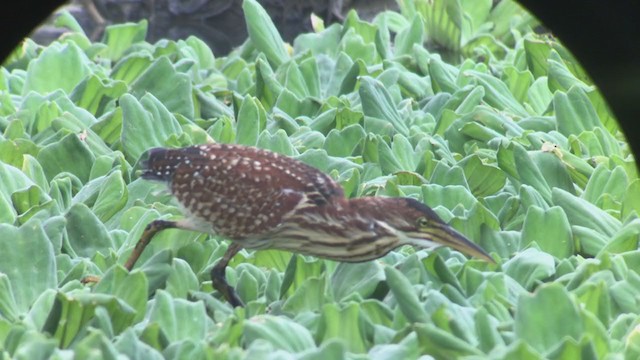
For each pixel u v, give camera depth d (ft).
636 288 33.12
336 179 41.22
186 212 34.78
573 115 47.62
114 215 39.88
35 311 31.53
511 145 42.27
